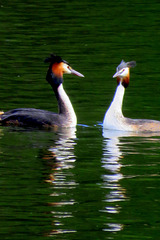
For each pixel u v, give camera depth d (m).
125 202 12.63
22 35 29.33
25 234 11.38
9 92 21.30
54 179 13.80
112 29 30.47
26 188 13.29
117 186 13.45
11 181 13.66
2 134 17.31
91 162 14.83
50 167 14.52
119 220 11.90
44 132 17.56
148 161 14.98
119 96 17.92
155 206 12.48
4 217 11.97
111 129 17.89
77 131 17.70
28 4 35.66
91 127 18.14
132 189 13.25
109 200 12.74
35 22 31.66
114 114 17.89
